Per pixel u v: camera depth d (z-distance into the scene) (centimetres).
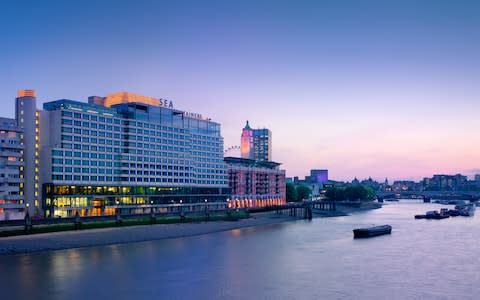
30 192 17900
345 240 14700
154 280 8525
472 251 12306
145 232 15388
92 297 7381
